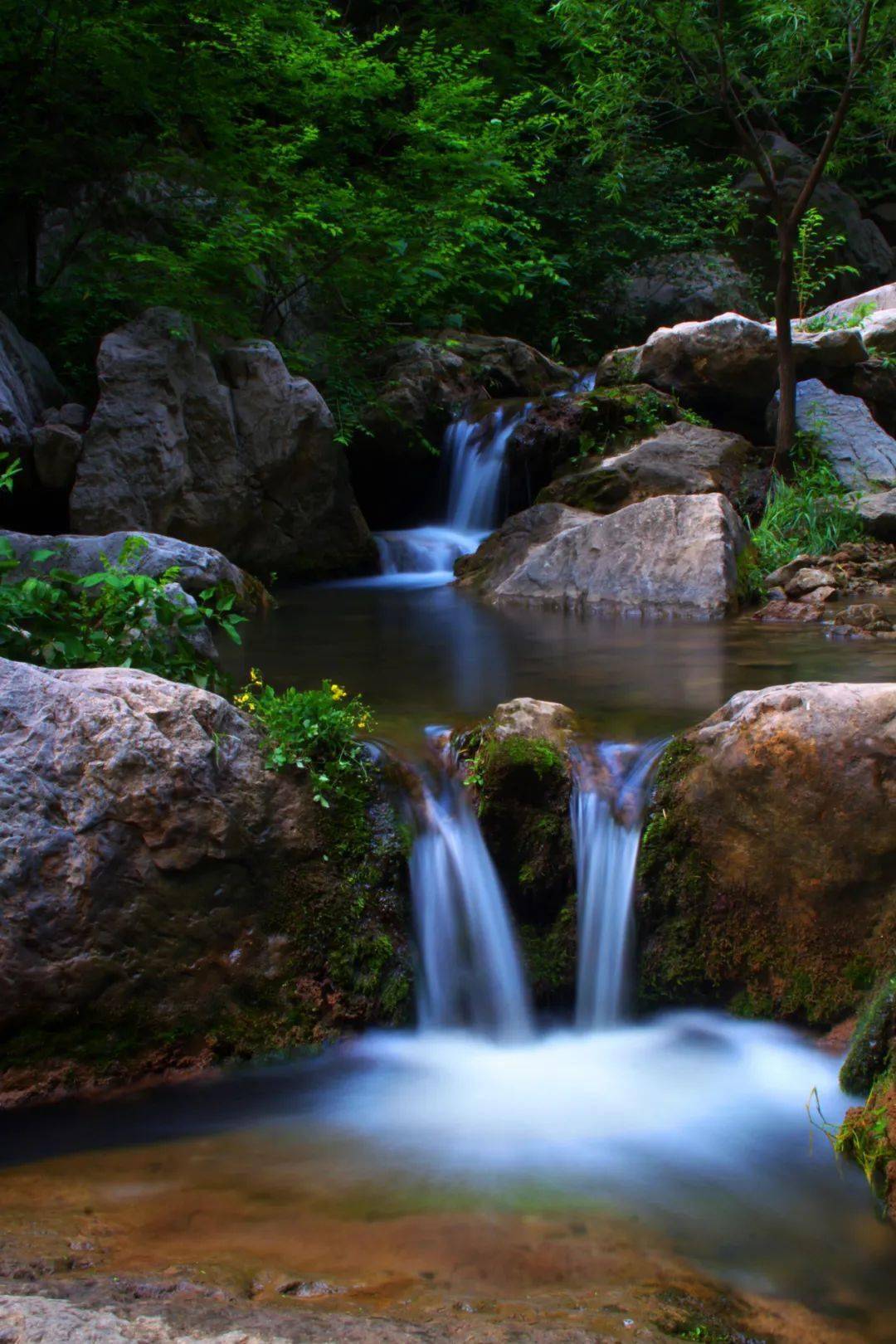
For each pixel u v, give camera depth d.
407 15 17.92
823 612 8.87
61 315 11.81
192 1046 4.28
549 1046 4.61
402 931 4.72
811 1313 2.88
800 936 4.53
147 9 12.35
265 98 13.58
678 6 10.85
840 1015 4.41
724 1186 3.48
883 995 4.03
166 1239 3.12
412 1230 3.21
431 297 14.01
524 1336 2.62
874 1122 3.56
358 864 4.67
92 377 11.53
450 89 14.06
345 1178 3.51
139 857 4.25
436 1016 4.71
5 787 4.12
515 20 17.39
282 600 10.19
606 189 16.39
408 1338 2.54
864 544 10.52
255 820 4.51
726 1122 3.91
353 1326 2.58
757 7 11.41
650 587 9.38
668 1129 3.86
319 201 12.60
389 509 13.74
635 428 12.30
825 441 11.78
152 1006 4.25
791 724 4.50
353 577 11.87
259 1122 3.91
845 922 4.46
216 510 10.84
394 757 4.98
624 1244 3.17
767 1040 4.48
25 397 10.49
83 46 11.74
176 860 4.29
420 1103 4.06
